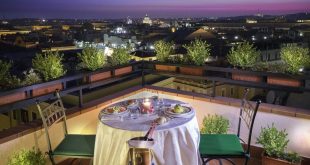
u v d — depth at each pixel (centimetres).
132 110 319
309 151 350
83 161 382
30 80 353
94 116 410
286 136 351
